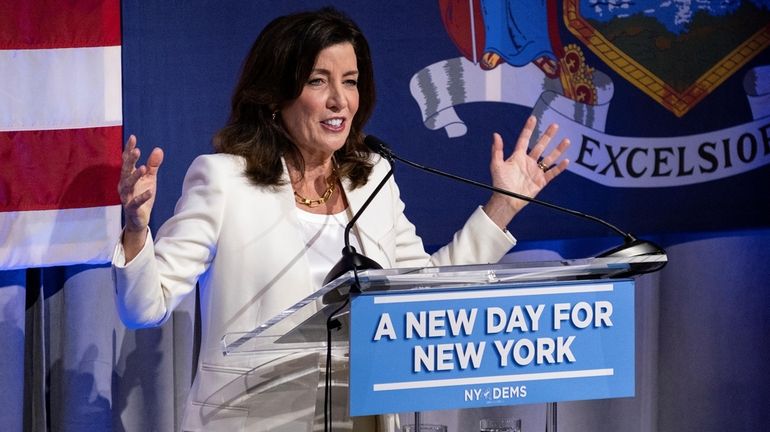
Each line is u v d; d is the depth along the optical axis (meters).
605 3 8.59
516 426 5.36
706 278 9.40
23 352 7.46
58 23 7.19
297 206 5.89
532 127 6.27
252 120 5.93
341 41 5.80
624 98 8.69
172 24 7.51
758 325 9.52
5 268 7.13
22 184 7.17
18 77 7.12
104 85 7.33
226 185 5.68
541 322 4.42
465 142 8.32
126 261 5.27
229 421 5.24
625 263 4.60
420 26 8.17
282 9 7.80
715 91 8.89
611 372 4.54
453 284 4.30
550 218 8.59
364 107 6.17
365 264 4.30
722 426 9.52
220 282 5.62
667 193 8.84
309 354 4.96
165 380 8.00
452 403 4.30
